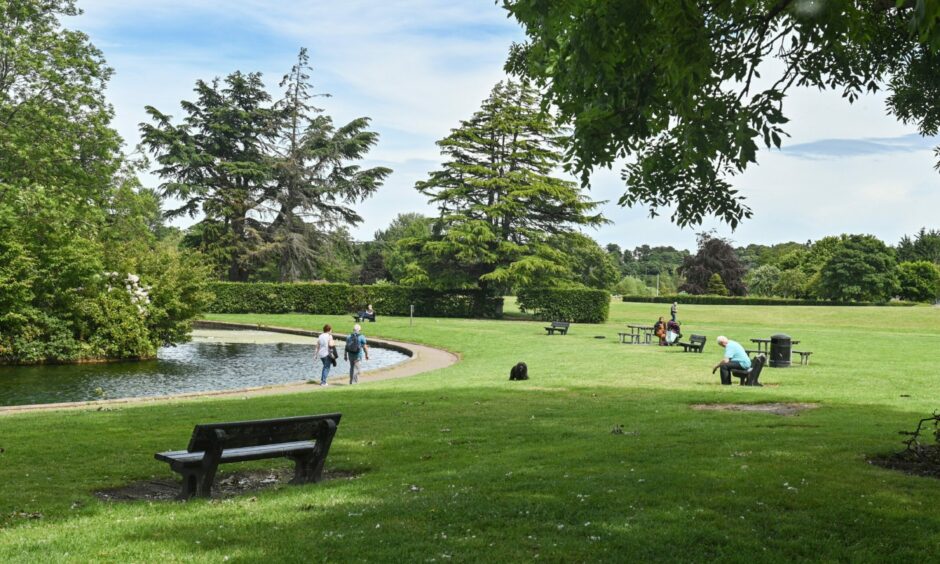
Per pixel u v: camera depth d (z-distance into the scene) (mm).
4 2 33406
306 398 18109
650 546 6055
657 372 23812
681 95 7422
